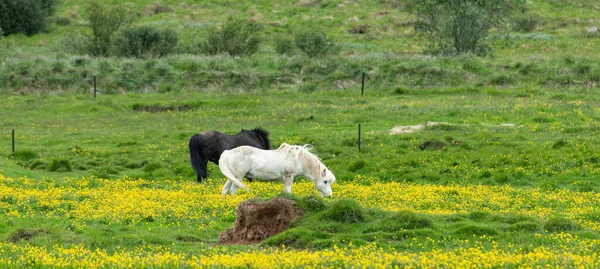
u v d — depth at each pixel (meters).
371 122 38.38
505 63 49.69
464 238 16.98
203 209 21.56
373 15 75.00
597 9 75.00
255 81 49.34
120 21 63.25
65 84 49.25
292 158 22.17
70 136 37.09
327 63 50.66
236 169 22.08
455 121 37.69
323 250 15.88
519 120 37.19
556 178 27.36
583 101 40.97
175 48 60.09
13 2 72.75
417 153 31.11
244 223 17.80
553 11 74.75
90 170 30.14
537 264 14.26
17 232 17.64
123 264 14.20
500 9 56.19
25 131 38.59
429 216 18.47
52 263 14.50
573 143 31.33
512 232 17.39
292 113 41.09
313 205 17.95
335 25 73.00
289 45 60.31
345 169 29.84
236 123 39.41
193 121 40.25
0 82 49.12
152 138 36.31
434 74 48.25
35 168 30.62
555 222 17.97
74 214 21.02
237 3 82.00
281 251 15.45
